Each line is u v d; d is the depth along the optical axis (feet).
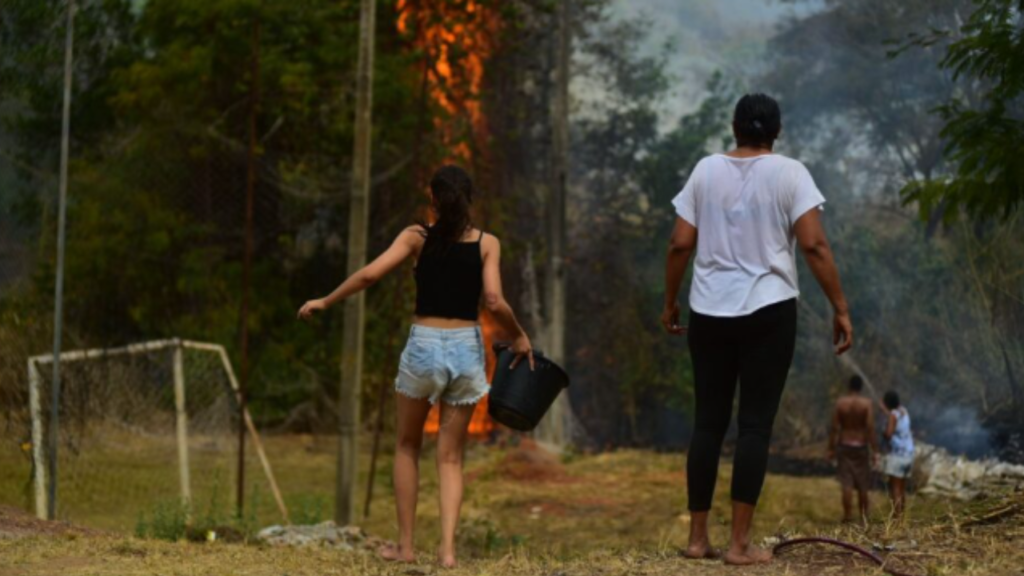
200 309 111.75
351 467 71.26
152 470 75.15
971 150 43.47
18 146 82.74
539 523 73.97
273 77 111.55
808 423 118.01
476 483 92.68
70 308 102.32
